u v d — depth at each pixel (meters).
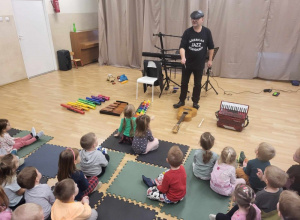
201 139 2.11
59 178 1.86
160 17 5.45
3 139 2.46
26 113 3.62
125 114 2.73
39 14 5.46
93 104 3.84
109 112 3.58
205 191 2.12
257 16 4.74
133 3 5.72
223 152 1.99
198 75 3.52
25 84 4.96
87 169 2.18
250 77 5.27
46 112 3.66
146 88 4.41
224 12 4.91
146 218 1.86
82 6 6.58
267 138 2.97
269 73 5.14
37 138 2.90
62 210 1.56
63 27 6.12
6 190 1.79
